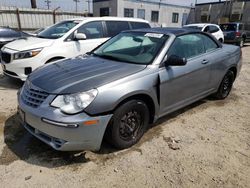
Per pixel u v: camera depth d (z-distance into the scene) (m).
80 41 5.88
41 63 5.24
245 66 8.98
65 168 2.68
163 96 3.32
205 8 32.53
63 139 2.53
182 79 3.56
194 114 4.22
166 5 32.94
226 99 5.07
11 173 2.58
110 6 29.58
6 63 5.29
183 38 3.76
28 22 17.17
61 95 2.58
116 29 6.68
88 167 2.71
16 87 5.46
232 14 29.14
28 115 2.72
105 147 3.08
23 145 3.11
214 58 4.23
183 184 2.49
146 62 3.25
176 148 3.10
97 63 3.34
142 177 2.57
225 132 3.60
